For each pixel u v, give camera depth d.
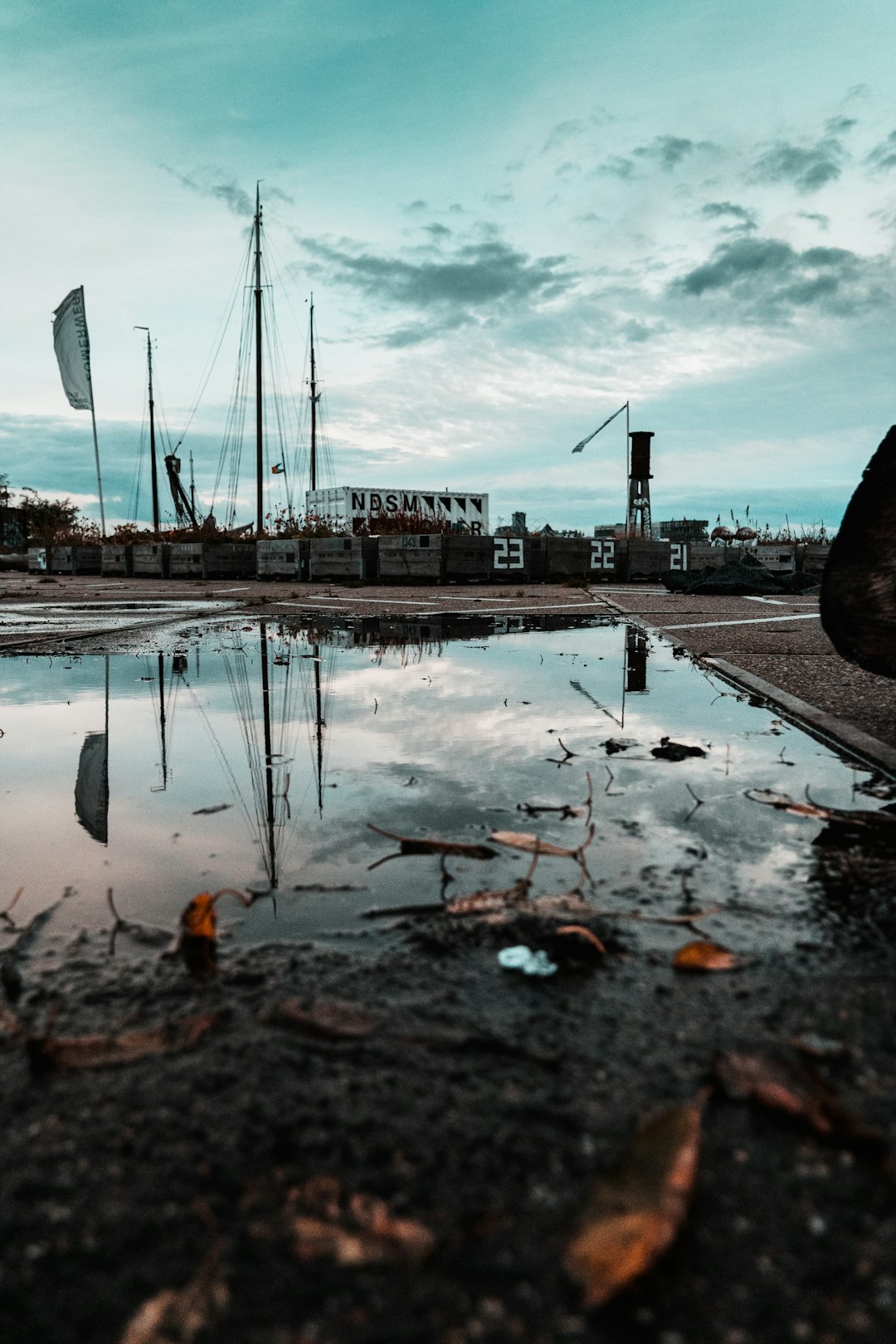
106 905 1.65
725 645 6.01
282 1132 0.96
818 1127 0.95
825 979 1.33
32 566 29.41
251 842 2.02
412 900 1.66
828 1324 0.72
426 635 6.98
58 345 21.67
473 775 2.62
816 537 24.77
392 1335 0.71
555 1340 0.70
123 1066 1.10
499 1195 0.86
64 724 3.39
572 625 7.92
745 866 1.84
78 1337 0.71
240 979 1.33
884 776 2.59
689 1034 1.17
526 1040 1.15
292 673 4.75
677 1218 0.80
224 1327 0.72
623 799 2.35
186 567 20.97
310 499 29.64
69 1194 0.87
